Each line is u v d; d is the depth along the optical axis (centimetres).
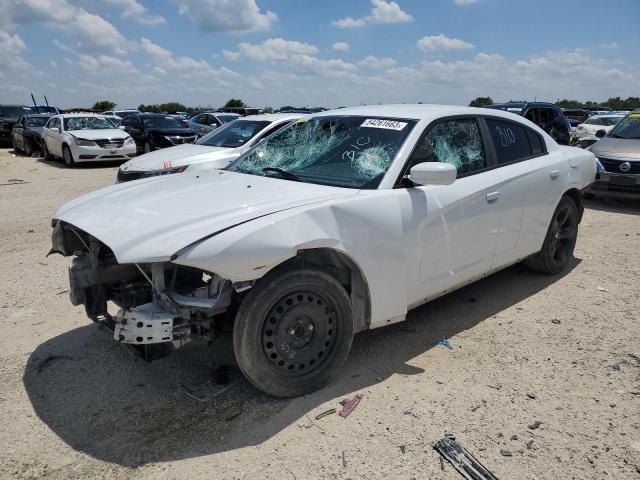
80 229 326
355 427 296
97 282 347
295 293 312
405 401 321
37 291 509
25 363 371
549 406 316
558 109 1386
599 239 700
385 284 347
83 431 296
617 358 373
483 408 313
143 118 1859
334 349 336
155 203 336
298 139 433
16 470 264
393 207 347
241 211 312
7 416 309
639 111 1044
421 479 256
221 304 294
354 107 460
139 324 287
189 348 389
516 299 486
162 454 276
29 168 1634
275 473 261
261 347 305
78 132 1670
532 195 470
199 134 1756
